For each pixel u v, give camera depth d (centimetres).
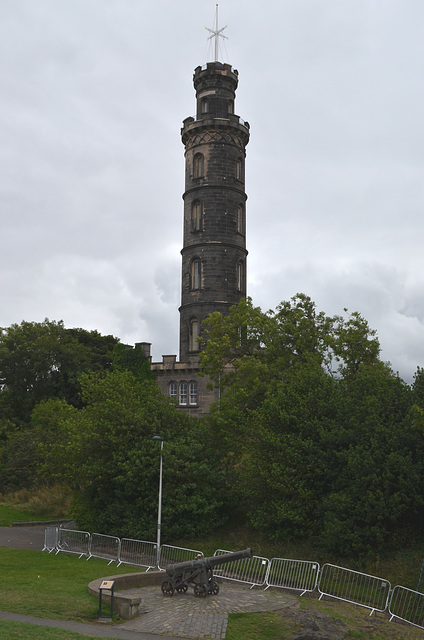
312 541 2822
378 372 3478
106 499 3344
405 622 1950
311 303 4338
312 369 3519
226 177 6175
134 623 1692
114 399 3528
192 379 5928
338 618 1838
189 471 3216
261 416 3188
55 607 1772
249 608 1867
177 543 3103
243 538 3062
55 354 6875
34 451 4941
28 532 3566
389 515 2570
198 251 6075
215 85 6419
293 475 2933
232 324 4456
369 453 2648
